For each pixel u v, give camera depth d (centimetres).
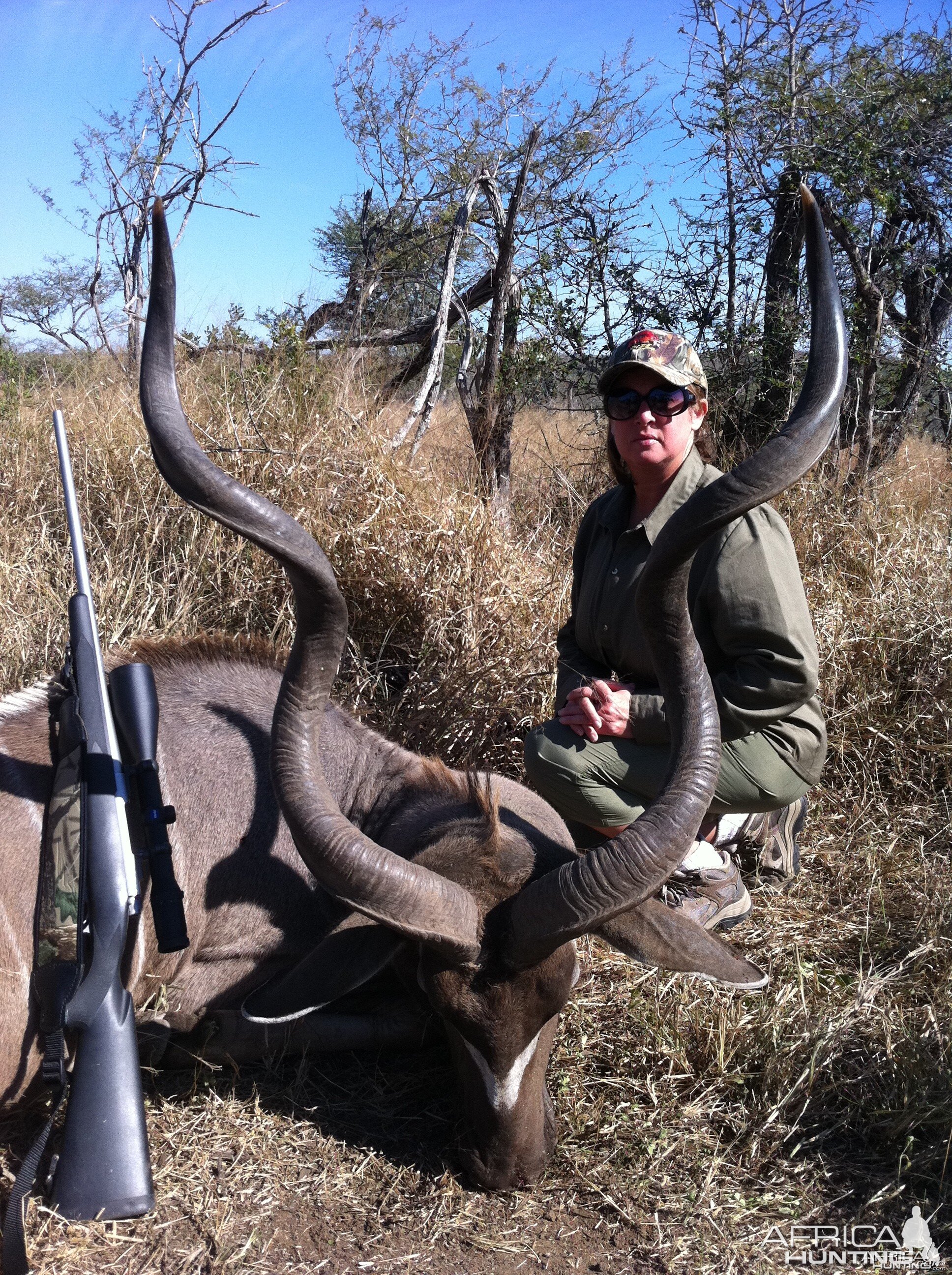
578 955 337
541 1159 268
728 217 752
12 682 437
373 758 329
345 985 269
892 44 804
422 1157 280
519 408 708
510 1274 248
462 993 253
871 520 592
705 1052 311
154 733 286
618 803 349
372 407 601
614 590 355
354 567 495
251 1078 309
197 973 311
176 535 518
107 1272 243
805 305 732
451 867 266
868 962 361
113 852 266
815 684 332
